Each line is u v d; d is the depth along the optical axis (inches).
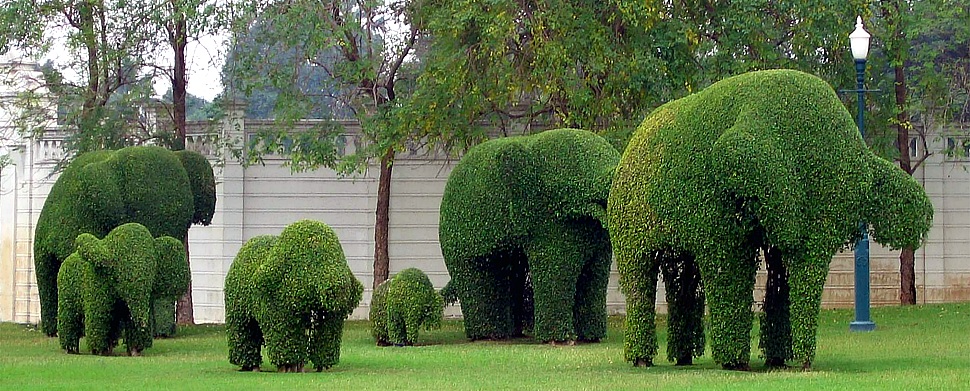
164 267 673.6
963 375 487.2
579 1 850.1
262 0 881.5
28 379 529.3
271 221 957.8
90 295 651.5
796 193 498.9
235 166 952.9
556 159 695.7
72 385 501.0
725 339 529.3
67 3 899.4
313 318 553.9
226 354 658.8
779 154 497.7
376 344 727.1
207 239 959.0
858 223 508.1
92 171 743.7
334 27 877.2
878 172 510.9
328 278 538.0
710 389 449.4
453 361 608.7
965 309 869.8
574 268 698.8
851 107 908.6
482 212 714.8
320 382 501.0
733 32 849.5
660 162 525.7
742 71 834.2
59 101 931.3
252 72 901.2
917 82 935.0
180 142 930.1
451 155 932.0
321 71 1184.8
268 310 546.9
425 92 864.9
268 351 551.2
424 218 963.3
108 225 745.0
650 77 834.2
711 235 510.6
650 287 553.0
